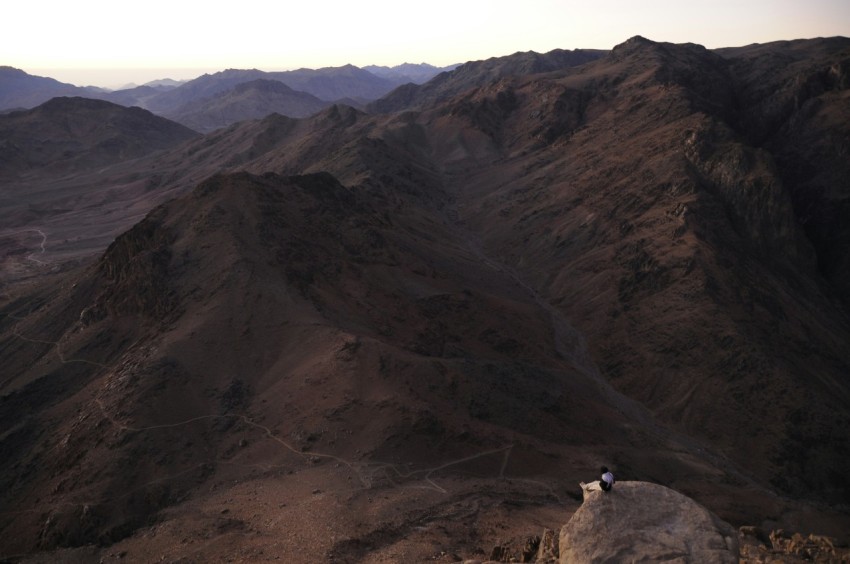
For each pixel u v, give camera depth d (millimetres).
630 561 13539
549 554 23203
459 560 30188
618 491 15234
